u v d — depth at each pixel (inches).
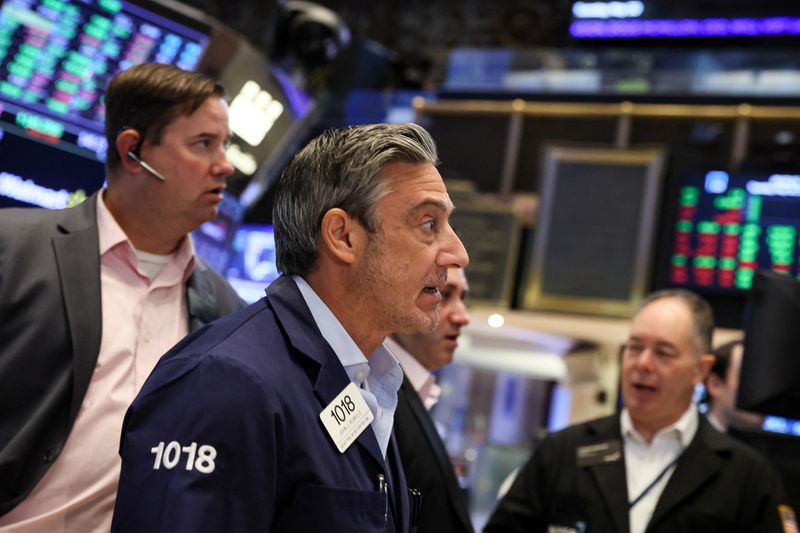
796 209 161.0
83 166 113.9
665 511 93.5
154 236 75.7
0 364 66.1
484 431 171.3
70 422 66.7
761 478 95.8
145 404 49.1
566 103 207.0
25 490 64.7
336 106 217.9
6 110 108.7
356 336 55.5
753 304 91.1
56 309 68.4
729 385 126.3
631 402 98.3
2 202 109.3
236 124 127.7
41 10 109.3
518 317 173.6
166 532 45.2
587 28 268.8
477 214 184.7
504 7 325.4
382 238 53.5
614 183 178.1
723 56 207.6
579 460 99.3
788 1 251.8
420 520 82.0
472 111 208.2
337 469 50.3
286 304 53.5
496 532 102.1
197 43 120.0
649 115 197.0
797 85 201.6
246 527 46.0
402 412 83.8
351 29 330.0
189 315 76.4
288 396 49.3
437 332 97.4
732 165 187.5
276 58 180.1
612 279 173.3
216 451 46.4
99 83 113.7
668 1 262.4
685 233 166.7
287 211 55.5
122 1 113.6
